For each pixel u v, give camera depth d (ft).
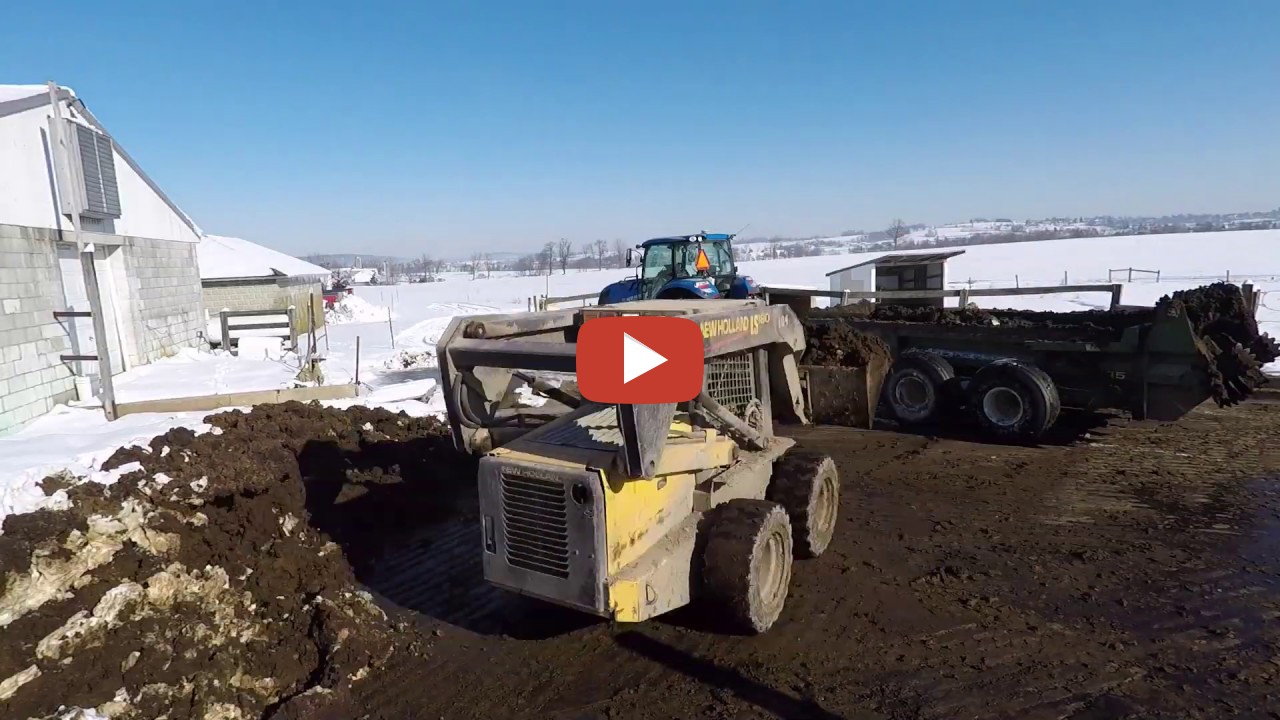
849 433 31.32
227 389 32.22
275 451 19.65
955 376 31.17
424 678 13.64
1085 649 14.23
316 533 18.15
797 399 19.19
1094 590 16.61
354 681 13.52
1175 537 19.40
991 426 29.19
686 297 43.52
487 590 17.02
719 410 14.96
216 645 13.60
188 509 16.44
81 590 13.42
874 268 67.56
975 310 34.94
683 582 13.87
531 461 12.69
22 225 27.04
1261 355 28.12
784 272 195.72
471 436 15.03
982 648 14.34
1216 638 14.51
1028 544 19.21
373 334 85.20
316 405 25.77
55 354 28.73
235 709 12.45
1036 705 12.49
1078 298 90.43
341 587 16.49
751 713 12.44
